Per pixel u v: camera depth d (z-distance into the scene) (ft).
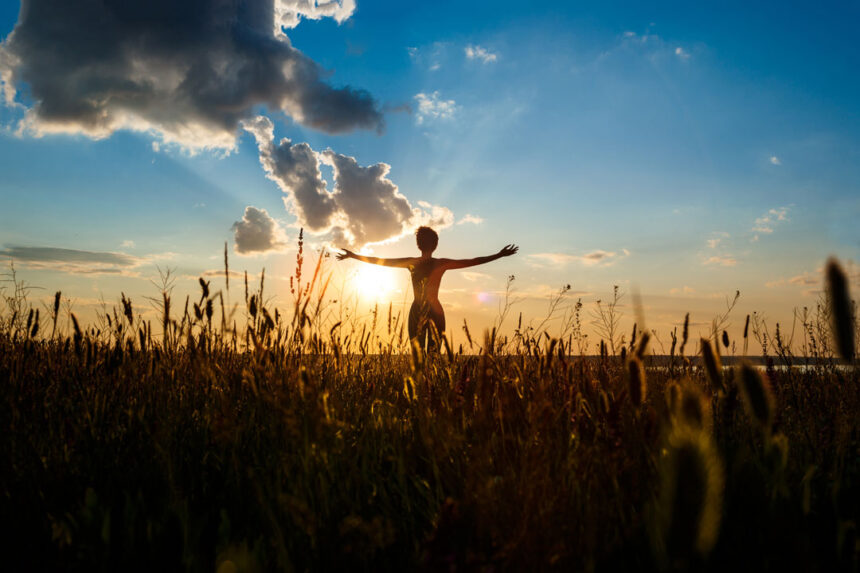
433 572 4.42
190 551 5.32
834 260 2.90
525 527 4.83
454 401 7.87
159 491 6.72
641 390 5.31
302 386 6.12
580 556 4.91
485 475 5.72
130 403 8.92
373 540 4.95
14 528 5.86
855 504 5.66
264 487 6.26
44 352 10.55
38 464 7.07
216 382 9.57
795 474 6.37
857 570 4.43
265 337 9.37
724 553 4.73
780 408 7.86
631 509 5.37
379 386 11.57
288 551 5.29
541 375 7.80
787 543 4.58
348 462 6.61
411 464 7.48
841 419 7.38
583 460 6.17
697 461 2.66
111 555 5.24
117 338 8.86
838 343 2.82
